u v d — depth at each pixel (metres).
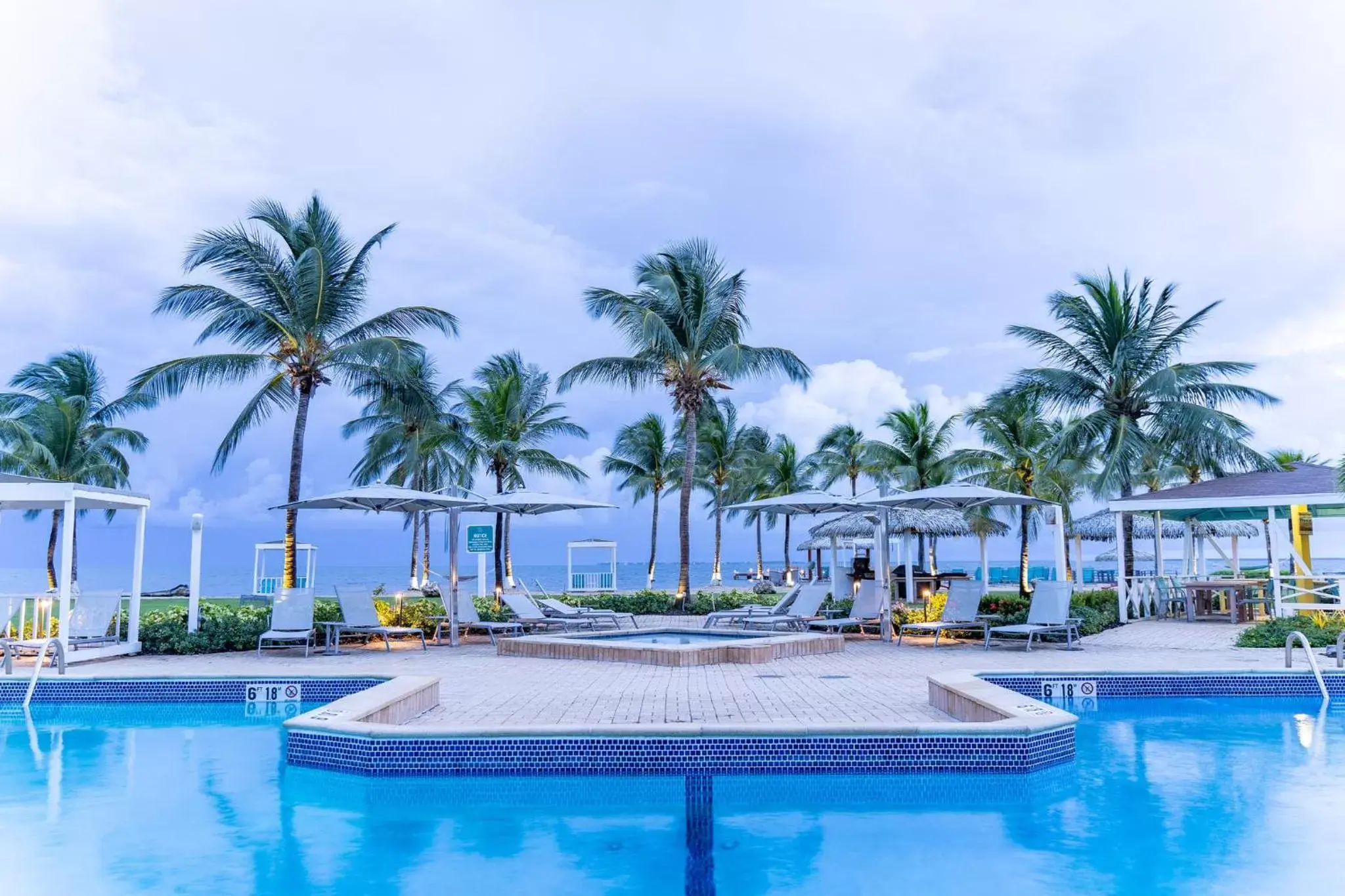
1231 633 15.81
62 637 12.48
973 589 14.49
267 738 8.33
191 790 6.39
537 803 6.05
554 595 24.41
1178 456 24.61
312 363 18.44
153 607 28.27
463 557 59.72
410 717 7.84
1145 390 21.36
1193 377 22.42
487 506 15.57
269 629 14.07
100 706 10.20
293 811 5.82
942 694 8.22
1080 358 22.78
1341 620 14.95
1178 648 13.45
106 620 13.89
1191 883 4.35
